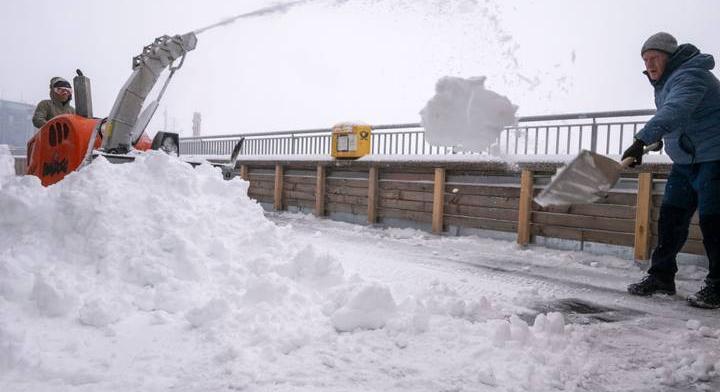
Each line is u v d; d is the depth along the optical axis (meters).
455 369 2.35
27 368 2.12
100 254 3.14
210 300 2.72
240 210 4.02
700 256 5.19
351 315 2.81
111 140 5.18
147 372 2.17
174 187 3.81
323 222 9.27
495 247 6.57
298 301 3.01
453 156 7.55
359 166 8.96
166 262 3.19
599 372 2.43
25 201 3.36
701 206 3.76
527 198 6.55
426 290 3.73
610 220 5.93
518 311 3.52
